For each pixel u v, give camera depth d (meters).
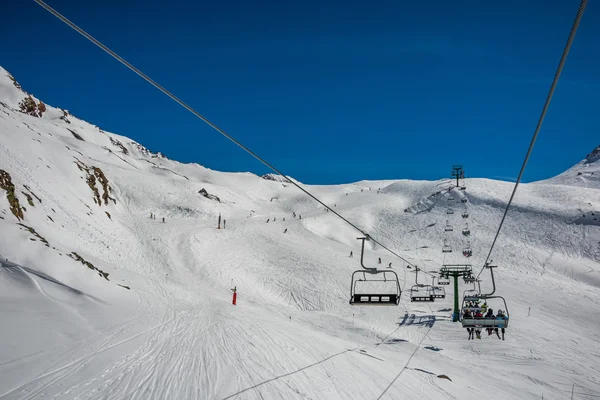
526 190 104.38
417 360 20.69
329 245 72.44
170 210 99.69
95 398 8.27
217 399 8.84
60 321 14.34
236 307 29.09
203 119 7.88
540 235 77.75
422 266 61.88
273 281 48.50
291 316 32.38
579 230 76.81
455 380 17.08
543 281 56.12
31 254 19.97
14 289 16.34
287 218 102.69
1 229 20.62
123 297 22.12
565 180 186.62
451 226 88.50
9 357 10.09
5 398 7.88
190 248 54.12
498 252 71.88
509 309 39.97
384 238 90.31
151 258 44.47
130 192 104.56
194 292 34.19
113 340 13.32
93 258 31.06
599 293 50.91
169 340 14.32
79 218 40.09
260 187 190.12
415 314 37.50
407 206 110.94
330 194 159.50
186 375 10.23
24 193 32.16
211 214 101.69
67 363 10.30
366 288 46.66
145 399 8.42
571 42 4.71
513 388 18.67
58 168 49.03
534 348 27.66
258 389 9.80
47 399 7.98
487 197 99.06
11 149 42.16
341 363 14.49
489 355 25.89
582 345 29.31
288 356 13.93
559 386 20.53
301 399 9.65
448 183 117.56
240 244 62.91
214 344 14.31
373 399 11.08
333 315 35.31
